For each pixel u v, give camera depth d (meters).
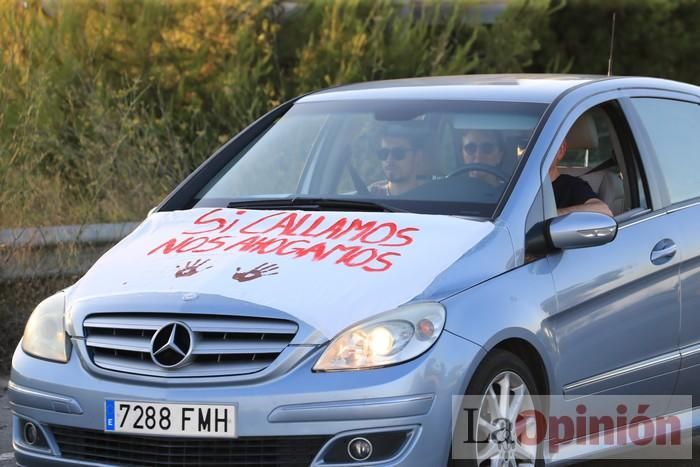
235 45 33.25
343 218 12.33
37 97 25.59
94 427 11.04
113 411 10.92
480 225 12.02
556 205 13.41
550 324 11.94
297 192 13.78
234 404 10.53
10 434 15.76
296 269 11.33
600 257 12.77
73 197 24.17
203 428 10.60
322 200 12.96
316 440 10.52
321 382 10.50
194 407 10.62
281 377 10.55
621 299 12.91
